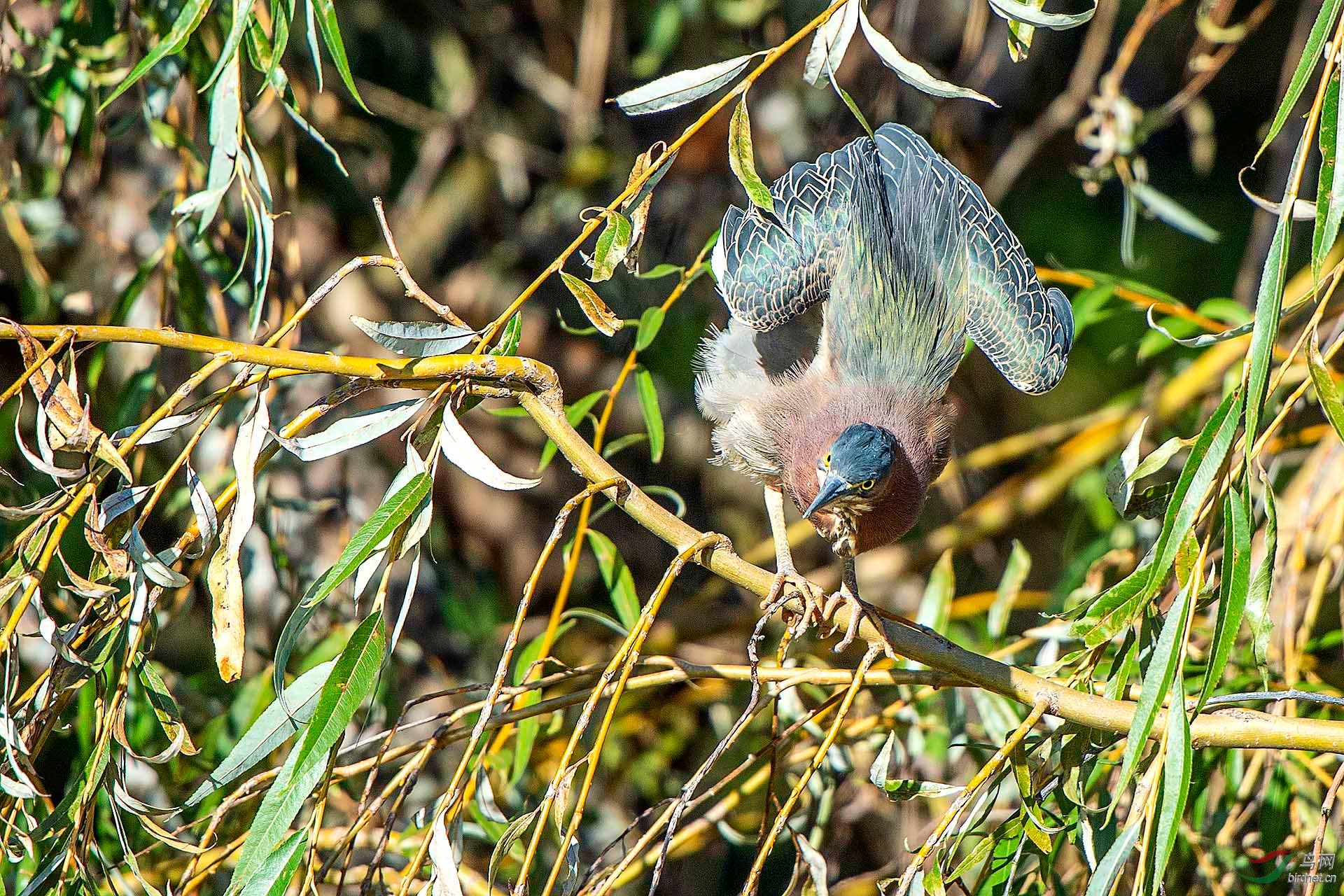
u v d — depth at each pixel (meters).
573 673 3.60
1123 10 7.32
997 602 4.84
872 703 5.08
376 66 6.89
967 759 5.34
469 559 6.98
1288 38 7.65
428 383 3.32
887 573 6.99
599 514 4.65
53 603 4.47
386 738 3.30
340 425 3.23
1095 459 6.52
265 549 5.17
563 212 7.10
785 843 5.12
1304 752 4.15
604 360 7.26
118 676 3.23
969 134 7.09
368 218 6.80
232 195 4.95
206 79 4.63
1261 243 6.09
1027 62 7.27
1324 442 4.68
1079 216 7.75
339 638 5.07
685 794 3.05
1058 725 3.70
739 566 3.49
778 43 6.62
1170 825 2.67
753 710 3.11
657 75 6.83
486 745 3.63
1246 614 3.32
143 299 4.91
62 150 4.81
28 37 4.73
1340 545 4.68
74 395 3.06
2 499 4.79
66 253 5.19
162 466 5.04
